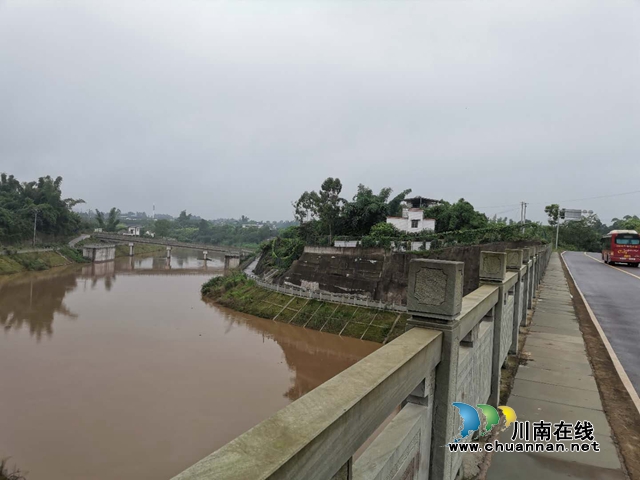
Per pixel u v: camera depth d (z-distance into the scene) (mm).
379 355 2170
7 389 16594
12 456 11930
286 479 1188
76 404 15492
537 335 8711
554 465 3984
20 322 27609
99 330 26375
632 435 4535
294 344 25266
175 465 11852
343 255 34844
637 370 6586
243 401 16547
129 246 80938
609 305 12289
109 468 11570
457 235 31203
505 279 5582
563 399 5453
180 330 27516
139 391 17000
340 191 42000
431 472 2848
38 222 63281
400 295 29609
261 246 61406
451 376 2828
